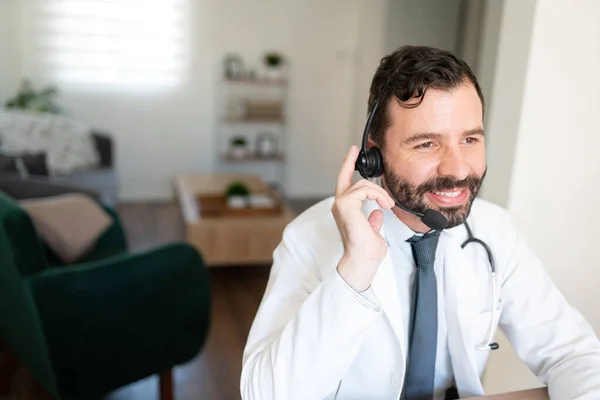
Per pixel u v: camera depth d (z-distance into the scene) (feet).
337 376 2.77
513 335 3.58
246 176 14.73
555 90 4.89
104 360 6.12
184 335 6.79
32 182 9.25
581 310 5.46
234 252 10.57
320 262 3.24
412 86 2.73
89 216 8.23
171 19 15.84
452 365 3.43
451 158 2.75
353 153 2.87
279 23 16.58
